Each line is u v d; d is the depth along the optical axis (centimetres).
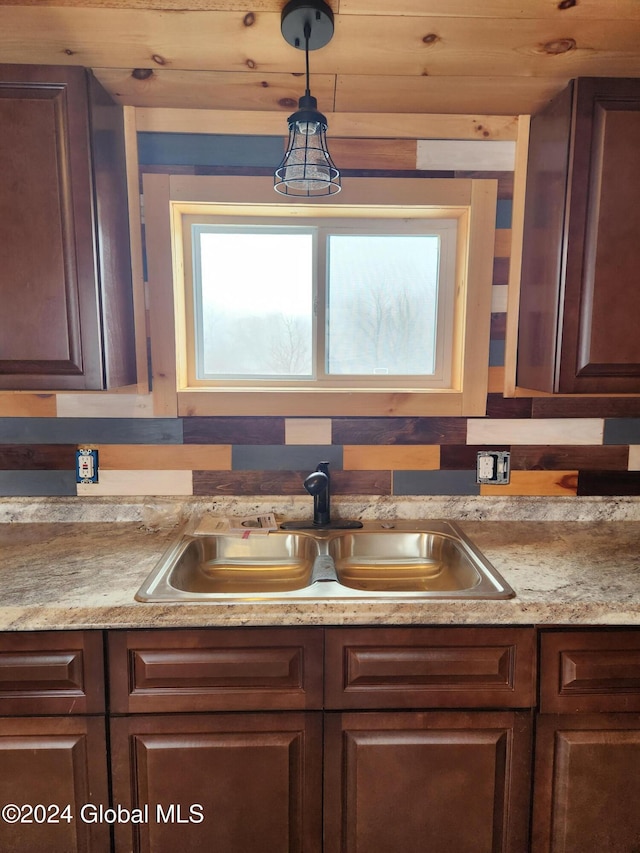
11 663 101
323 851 106
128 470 155
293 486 157
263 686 103
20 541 138
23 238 115
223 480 156
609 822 106
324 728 104
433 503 157
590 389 126
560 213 123
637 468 158
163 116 139
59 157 113
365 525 150
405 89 128
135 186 140
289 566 144
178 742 103
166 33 106
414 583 141
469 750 103
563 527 152
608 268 121
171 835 104
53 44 109
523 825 106
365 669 103
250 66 118
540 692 104
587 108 117
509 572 118
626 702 105
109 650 101
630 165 118
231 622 99
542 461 157
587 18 102
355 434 155
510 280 147
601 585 111
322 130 106
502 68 118
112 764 103
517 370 151
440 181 142
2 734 102
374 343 157
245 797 104
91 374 120
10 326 117
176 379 148
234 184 140
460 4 98
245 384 156
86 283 117
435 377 158
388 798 105
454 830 105
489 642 103
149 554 128
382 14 100
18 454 153
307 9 96
